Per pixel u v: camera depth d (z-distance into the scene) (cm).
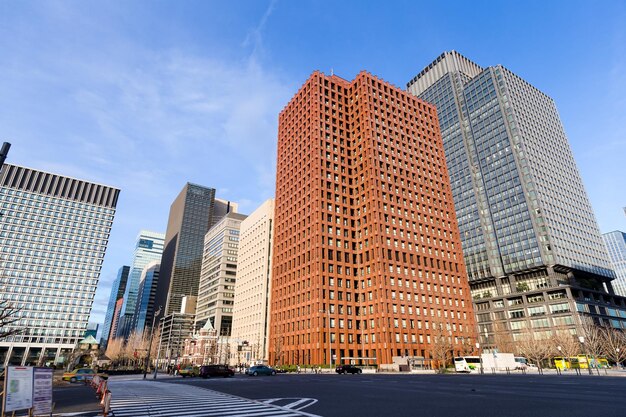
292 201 12544
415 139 13275
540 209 14075
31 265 18538
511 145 15662
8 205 19100
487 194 15988
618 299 13788
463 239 16188
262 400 2212
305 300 10450
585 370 6662
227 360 14225
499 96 16775
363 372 7625
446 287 11188
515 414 1460
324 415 1561
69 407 1970
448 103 19025
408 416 1468
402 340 9569
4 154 1658
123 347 19750
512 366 6650
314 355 9506
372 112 12544
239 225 19200
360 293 10581
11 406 1291
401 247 10881
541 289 12825
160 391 3005
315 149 11875
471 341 10650
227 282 17912
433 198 12569
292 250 11756
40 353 17225
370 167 11631
